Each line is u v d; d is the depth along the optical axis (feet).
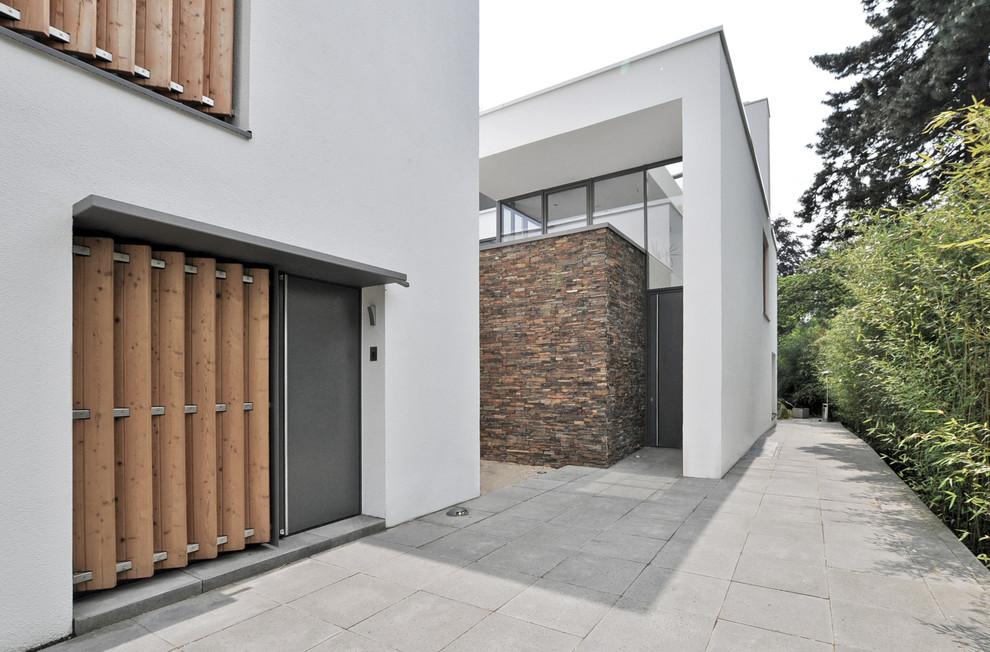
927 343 16.56
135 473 10.21
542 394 27.73
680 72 24.54
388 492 15.49
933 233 15.56
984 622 9.48
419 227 17.19
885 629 9.20
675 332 31.27
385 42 16.08
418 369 16.85
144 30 10.78
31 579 8.33
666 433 31.24
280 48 12.98
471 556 12.92
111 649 8.38
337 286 15.44
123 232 9.95
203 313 11.60
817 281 66.23
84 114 9.28
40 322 8.58
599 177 34.24
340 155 14.48
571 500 18.90
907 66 47.60
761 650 8.48
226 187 11.66
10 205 8.31
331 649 8.46
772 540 14.26
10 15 8.68
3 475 8.11
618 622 9.46
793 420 59.11
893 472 24.32
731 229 26.30
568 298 27.20
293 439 13.87
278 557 12.15
